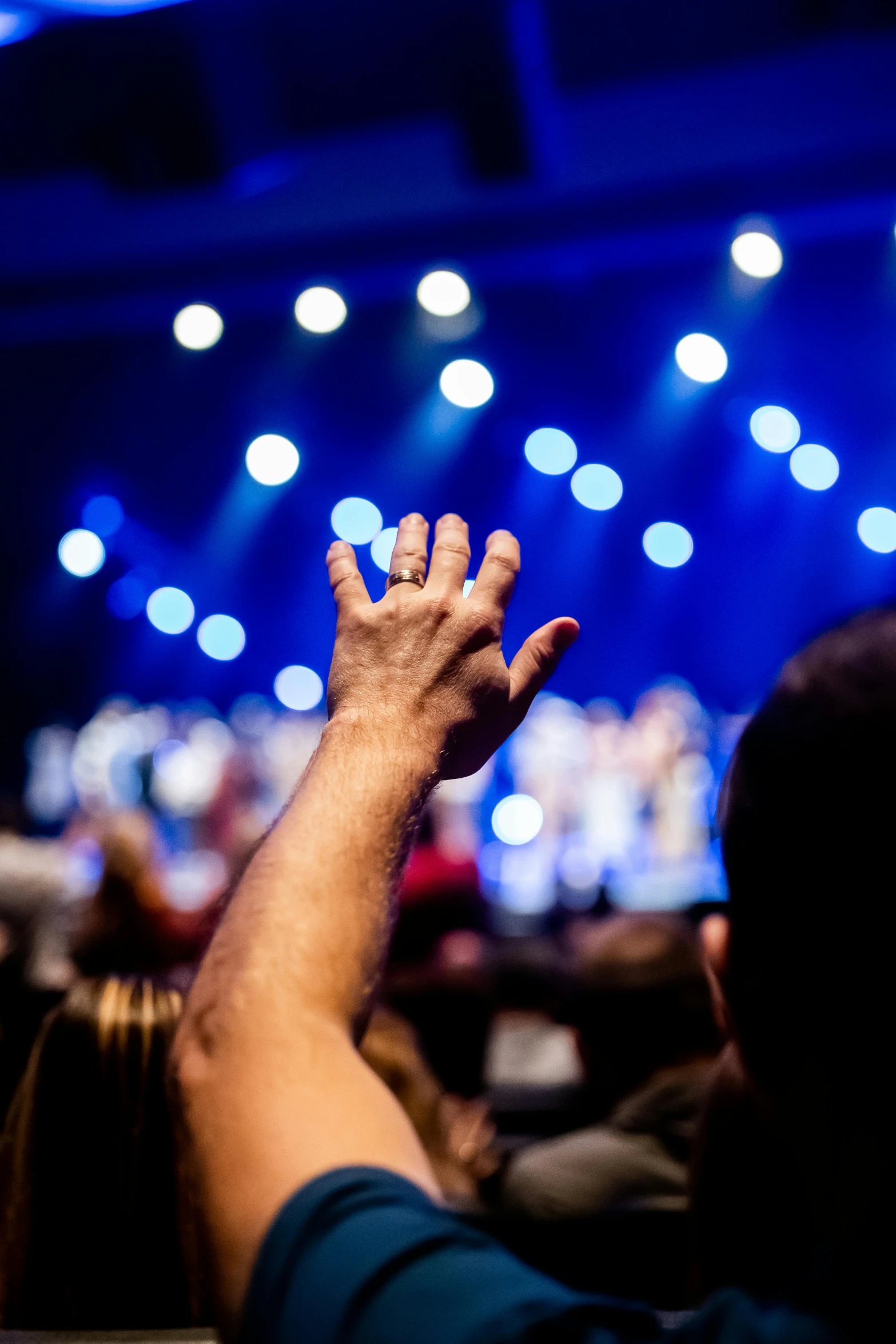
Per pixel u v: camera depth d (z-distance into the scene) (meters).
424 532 0.67
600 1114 2.32
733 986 0.47
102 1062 1.26
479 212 6.99
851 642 0.46
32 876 4.85
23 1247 1.25
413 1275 0.43
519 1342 0.40
